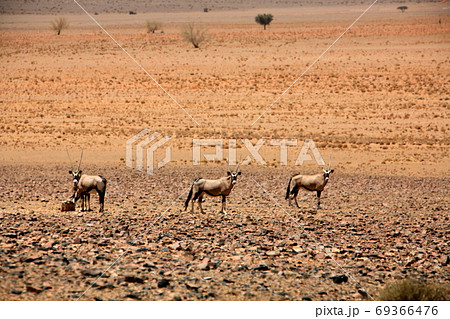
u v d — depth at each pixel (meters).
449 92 160.50
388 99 157.38
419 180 85.56
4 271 27.58
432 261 34.91
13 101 165.00
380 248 38.09
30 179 82.19
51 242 35.22
